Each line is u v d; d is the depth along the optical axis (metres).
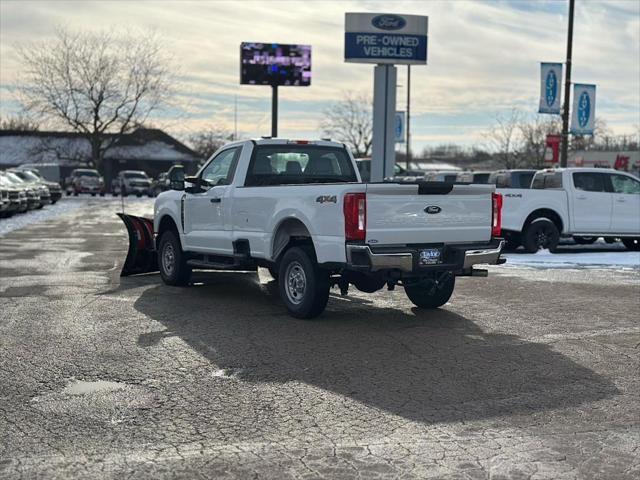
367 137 76.19
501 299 10.09
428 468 4.24
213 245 10.03
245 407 5.33
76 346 7.09
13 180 31.03
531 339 7.57
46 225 23.84
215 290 10.67
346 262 7.68
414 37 25.09
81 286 10.93
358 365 6.50
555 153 22.23
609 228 16.55
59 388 5.76
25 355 6.73
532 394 5.68
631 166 45.56
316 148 10.05
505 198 16.00
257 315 8.73
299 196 8.27
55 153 67.81
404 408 5.32
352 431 4.85
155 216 11.39
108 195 57.47
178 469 4.22
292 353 6.90
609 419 5.12
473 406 5.38
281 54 34.88
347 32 24.86
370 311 9.07
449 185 7.93
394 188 7.67
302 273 8.41
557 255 15.88
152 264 12.27
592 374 6.27
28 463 4.29
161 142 72.81
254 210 9.07
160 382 5.94
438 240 8.06
